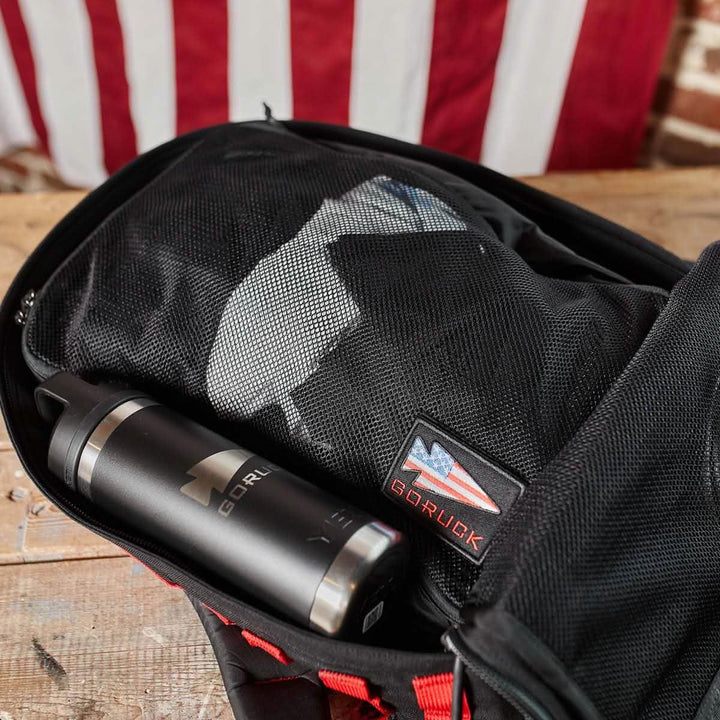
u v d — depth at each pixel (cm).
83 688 57
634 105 128
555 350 49
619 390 46
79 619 61
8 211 97
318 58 126
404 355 50
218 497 48
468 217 60
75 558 65
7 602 62
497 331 50
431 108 130
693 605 45
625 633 42
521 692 39
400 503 50
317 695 54
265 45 125
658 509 44
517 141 135
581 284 57
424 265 54
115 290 60
